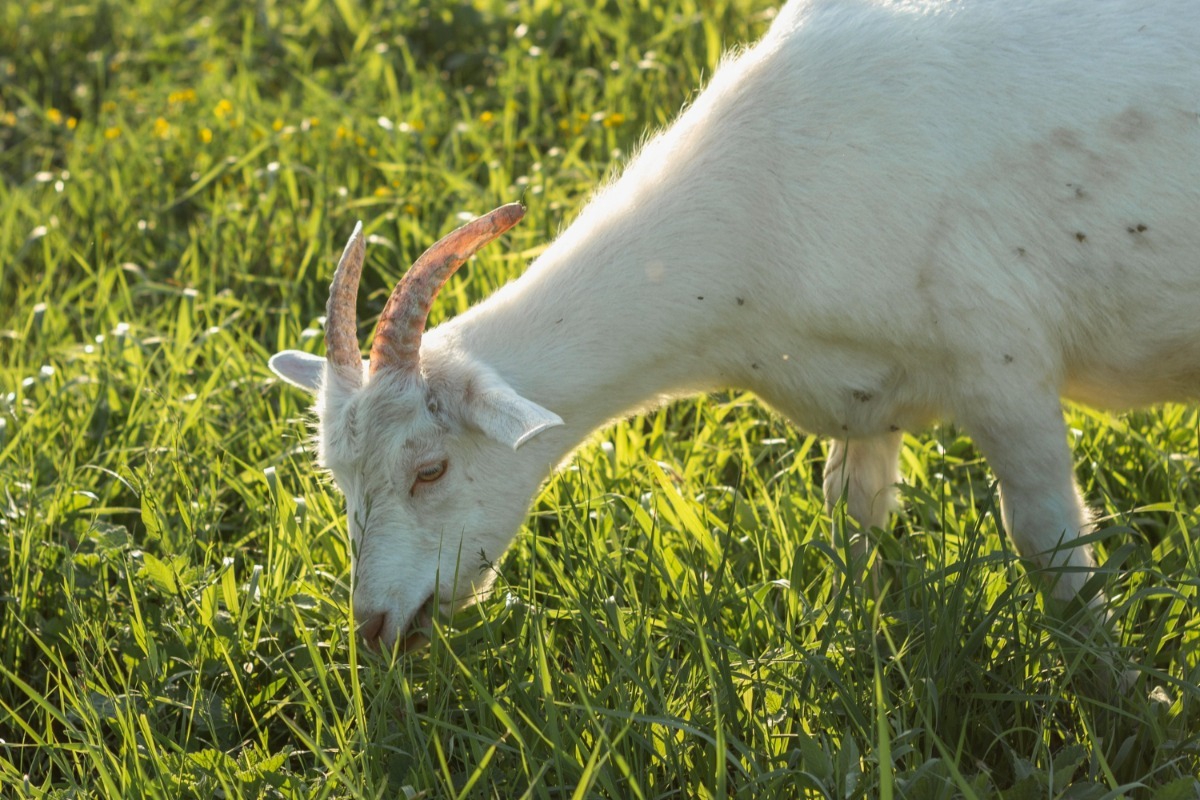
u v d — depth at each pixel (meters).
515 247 10.02
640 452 7.89
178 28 15.49
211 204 11.53
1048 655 5.93
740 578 6.68
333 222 10.89
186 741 6.07
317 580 7.12
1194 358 6.45
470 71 13.66
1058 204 6.11
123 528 7.50
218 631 6.62
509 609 6.45
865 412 6.57
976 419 6.32
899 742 5.47
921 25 6.30
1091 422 7.96
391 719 6.03
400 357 5.93
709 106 6.57
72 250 11.15
